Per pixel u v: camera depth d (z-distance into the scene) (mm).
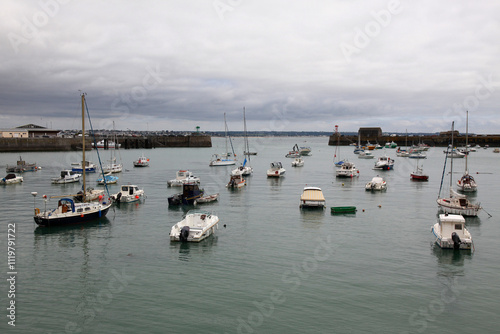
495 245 38938
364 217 50906
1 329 23719
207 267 32938
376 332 23484
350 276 31109
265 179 93688
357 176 100062
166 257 35375
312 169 119750
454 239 36844
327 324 24297
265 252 36625
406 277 30969
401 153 177750
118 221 48500
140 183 84750
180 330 23703
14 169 104938
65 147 195750
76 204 47844
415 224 47125
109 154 183125
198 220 42938
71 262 34219
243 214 52594
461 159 163125
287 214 52625
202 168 120000
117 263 33938
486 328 24016
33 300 27297
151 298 27531
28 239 40781
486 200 65062
